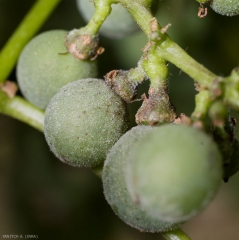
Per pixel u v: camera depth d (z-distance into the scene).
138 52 0.18
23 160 0.19
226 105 0.12
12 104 0.15
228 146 0.12
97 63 0.15
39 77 0.14
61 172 0.20
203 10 0.14
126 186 0.12
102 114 0.13
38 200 0.20
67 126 0.13
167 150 0.11
